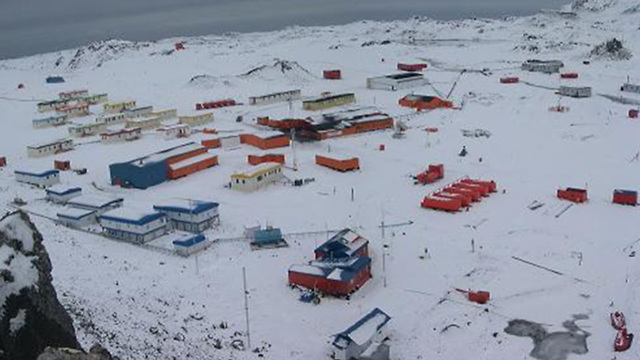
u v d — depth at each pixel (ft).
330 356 124.47
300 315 141.38
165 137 317.63
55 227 187.42
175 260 168.04
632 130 302.66
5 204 211.82
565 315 138.31
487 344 128.26
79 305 121.49
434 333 133.18
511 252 172.14
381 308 144.66
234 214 205.98
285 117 344.49
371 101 401.90
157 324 124.06
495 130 314.76
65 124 365.20
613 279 154.10
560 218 196.03
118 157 283.79
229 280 157.58
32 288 82.64
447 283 155.94
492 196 218.59
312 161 267.59
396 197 221.05
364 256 165.58
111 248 174.19
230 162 269.64
